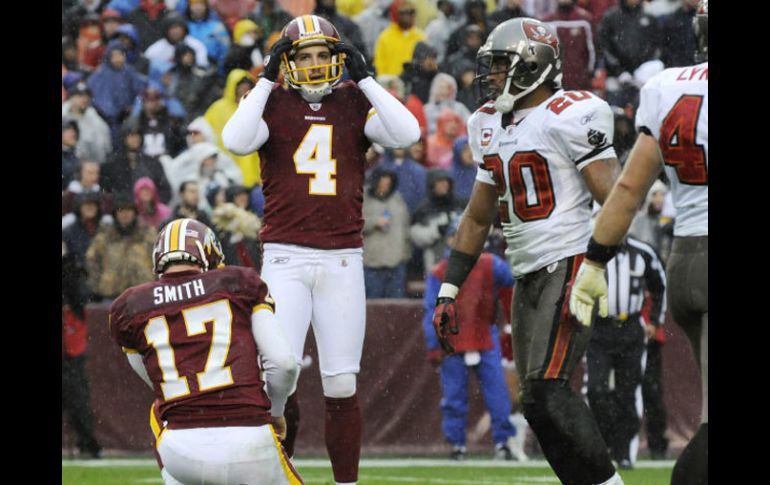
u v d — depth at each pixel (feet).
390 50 128.36
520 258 58.29
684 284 50.16
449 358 100.22
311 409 104.06
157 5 132.98
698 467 47.96
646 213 114.73
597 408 94.63
